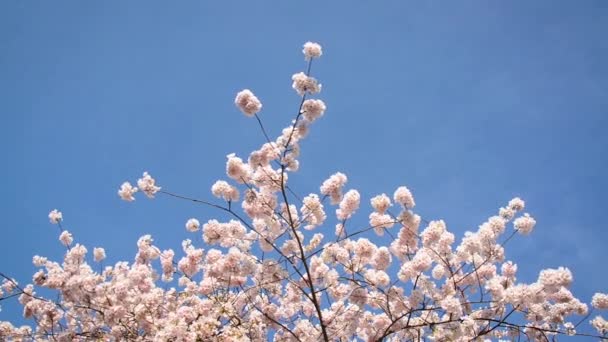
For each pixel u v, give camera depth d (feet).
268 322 32.01
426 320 28.37
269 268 28.91
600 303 27.53
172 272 34.45
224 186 28.48
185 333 26.66
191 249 33.55
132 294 30.37
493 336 30.27
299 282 30.99
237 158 27.50
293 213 29.35
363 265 30.42
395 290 29.99
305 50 25.18
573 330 27.37
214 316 28.45
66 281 30.27
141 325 29.71
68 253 33.17
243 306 31.32
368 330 31.35
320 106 25.80
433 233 28.30
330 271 30.58
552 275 26.04
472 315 28.02
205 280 30.60
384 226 28.94
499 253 28.48
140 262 34.55
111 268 35.37
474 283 30.19
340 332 29.71
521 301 26.25
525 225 27.96
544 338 29.37
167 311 31.32
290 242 30.53
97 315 32.09
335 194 28.32
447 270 30.42
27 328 34.24
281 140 27.17
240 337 27.30
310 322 31.60
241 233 30.32
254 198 28.27
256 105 25.93
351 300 29.84
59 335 30.91
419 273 28.68
